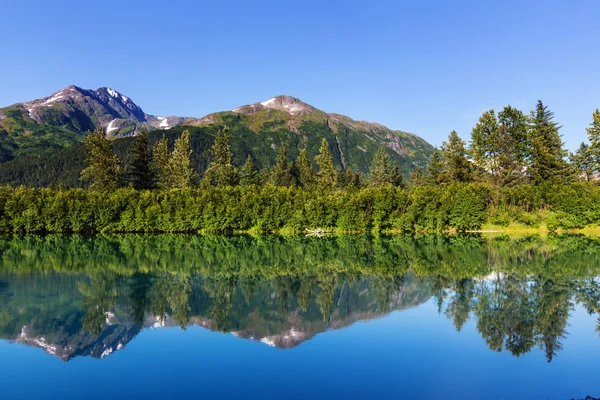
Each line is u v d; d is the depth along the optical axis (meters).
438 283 35.34
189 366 18.34
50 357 19.50
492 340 21.44
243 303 29.28
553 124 93.06
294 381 16.77
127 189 84.25
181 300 30.06
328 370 17.83
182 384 16.56
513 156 90.75
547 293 31.50
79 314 26.52
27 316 26.06
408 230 78.75
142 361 18.95
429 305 28.44
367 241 66.69
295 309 27.70
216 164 114.25
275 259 48.91
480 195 79.50
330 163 118.69
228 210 78.56
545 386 16.25
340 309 27.66
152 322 24.84
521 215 78.31
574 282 35.34
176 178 103.88
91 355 19.77
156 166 112.00
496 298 30.22
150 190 91.06
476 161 93.75
